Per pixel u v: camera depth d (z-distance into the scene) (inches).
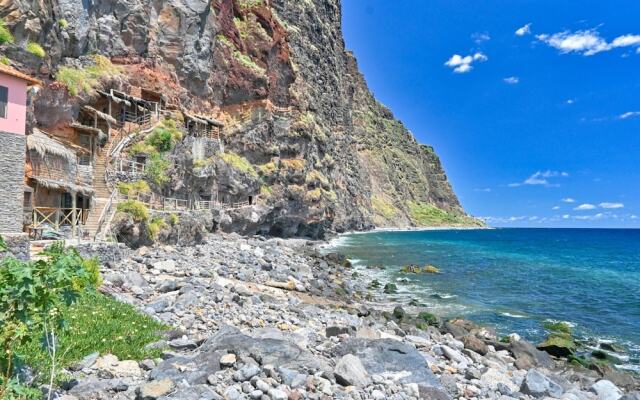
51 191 1190.9
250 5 3016.7
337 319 786.8
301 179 2987.2
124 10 2037.4
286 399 346.6
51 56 1470.2
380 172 7509.8
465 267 2126.0
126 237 1245.1
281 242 2490.2
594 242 5388.8
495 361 680.4
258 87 2763.3
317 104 3902.6
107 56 1950.1
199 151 2060.8
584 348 871.7
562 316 1135.6
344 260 2034.9
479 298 1346.0
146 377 370.9
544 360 748.0
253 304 776.3
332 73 4901.6
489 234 7175.2
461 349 693.9
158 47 2222.0
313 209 3137.3
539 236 7234.3
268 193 2623.0
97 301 567.2
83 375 354.6
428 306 1206.9
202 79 2406.5
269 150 2723.9
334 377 401.4
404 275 1803.6
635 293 1478.8
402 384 411.5
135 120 1836.9
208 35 2456.9
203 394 329.7
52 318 297.6
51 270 260.7
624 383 653.3
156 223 1380.4
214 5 2618.1
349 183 5393.7
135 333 474.0
